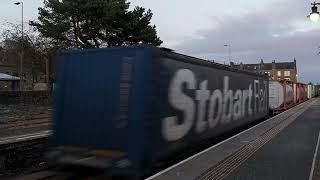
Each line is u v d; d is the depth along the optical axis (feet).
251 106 69.56
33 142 44.73
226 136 55.47
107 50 33.68
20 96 112.98
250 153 41.24
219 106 50.39
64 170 37.58
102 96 33.60
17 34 202.08
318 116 92.58
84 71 34.42
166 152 35.50
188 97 40.01
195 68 42.04
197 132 42.60
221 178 30.60
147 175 32.91
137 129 32.19
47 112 113.70
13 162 41.88
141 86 32.27
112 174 32.94
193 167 33.58
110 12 137.49
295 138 53.36
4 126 82.79
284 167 34.83
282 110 122.21
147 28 147.84
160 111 34.14
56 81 35.50
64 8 140.97
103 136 33.40
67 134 34.78
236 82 59.11
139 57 32.58
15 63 215.92
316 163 36.58
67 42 148.66
